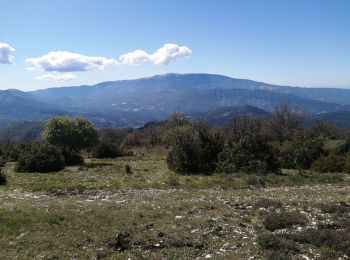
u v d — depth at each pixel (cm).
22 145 7250
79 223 1911
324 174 4031
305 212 2144
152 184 3431
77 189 3172
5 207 2286
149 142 13038
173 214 2119
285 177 3834
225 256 1456
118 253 1505
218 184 3444
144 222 1941
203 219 1978
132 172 4531
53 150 4994
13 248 1567
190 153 4619
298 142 5406
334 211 2153
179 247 1570
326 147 5838
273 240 1569
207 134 5041
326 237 1602
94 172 4494
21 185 3462
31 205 2375
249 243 1603
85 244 1616
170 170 4762
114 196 2827
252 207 2302
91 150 8119
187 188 3259
